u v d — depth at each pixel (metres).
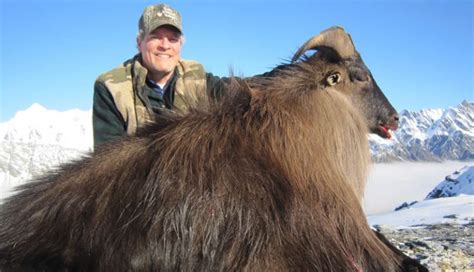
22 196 1.70
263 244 1.48
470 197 11.73
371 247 1.65
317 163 1.67
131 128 2.29
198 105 1.83
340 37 1.98
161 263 1.48
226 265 1.46
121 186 1.58
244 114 1.71
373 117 2.10
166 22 2.24
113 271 1.49
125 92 2.31
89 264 1.50
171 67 2.32
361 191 1.86
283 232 1.51
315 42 1.93
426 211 9.80
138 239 1.49
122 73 2.34
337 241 1.56
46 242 1.53
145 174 1.59
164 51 2.29
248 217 1.50
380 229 5.68
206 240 1.48
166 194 1.52
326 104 1.81
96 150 1.77
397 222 8.32
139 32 2.33
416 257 3.26
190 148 1.62
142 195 1.54
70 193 1.61
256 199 1.52
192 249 1.48
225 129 1.68
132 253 1.48
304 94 1.81
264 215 1.51
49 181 1.71
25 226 1.58
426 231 5.29
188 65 2.45
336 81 1.94
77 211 1.56
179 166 1.57
